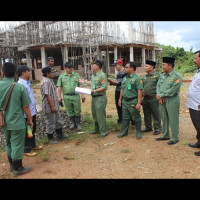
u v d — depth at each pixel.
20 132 3.57
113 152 4.46
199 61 4.01
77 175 3.56
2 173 3.80
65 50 18.20
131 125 6.29
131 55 20.62
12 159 3.61
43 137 5.69
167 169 3.60
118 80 6.16
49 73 4.95
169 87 4.45
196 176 3.32
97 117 5.41
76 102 6.00
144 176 3.41
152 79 5.20
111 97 11.81
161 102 4.69
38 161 4.21
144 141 4.96
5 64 3.54
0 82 3.55
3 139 5.56
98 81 5.23
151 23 23.02
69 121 6.83
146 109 5.53
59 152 4.63
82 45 18.34
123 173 3.55
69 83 5.91
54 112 5.00
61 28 18.14
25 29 19.64
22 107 3.69
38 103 10.43
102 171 3.65
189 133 5.43
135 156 4.18
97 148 4.75
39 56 24.30
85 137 5.56
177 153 4.19
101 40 19.52
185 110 8.45
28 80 4.59
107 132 5.59
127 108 5.20
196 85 4.14
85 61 18.73
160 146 4.59
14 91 3.50
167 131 4.86
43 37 18.11
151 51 25.27
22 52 20.58
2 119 3.52
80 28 18.27
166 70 4.48
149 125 5.66
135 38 20.95
